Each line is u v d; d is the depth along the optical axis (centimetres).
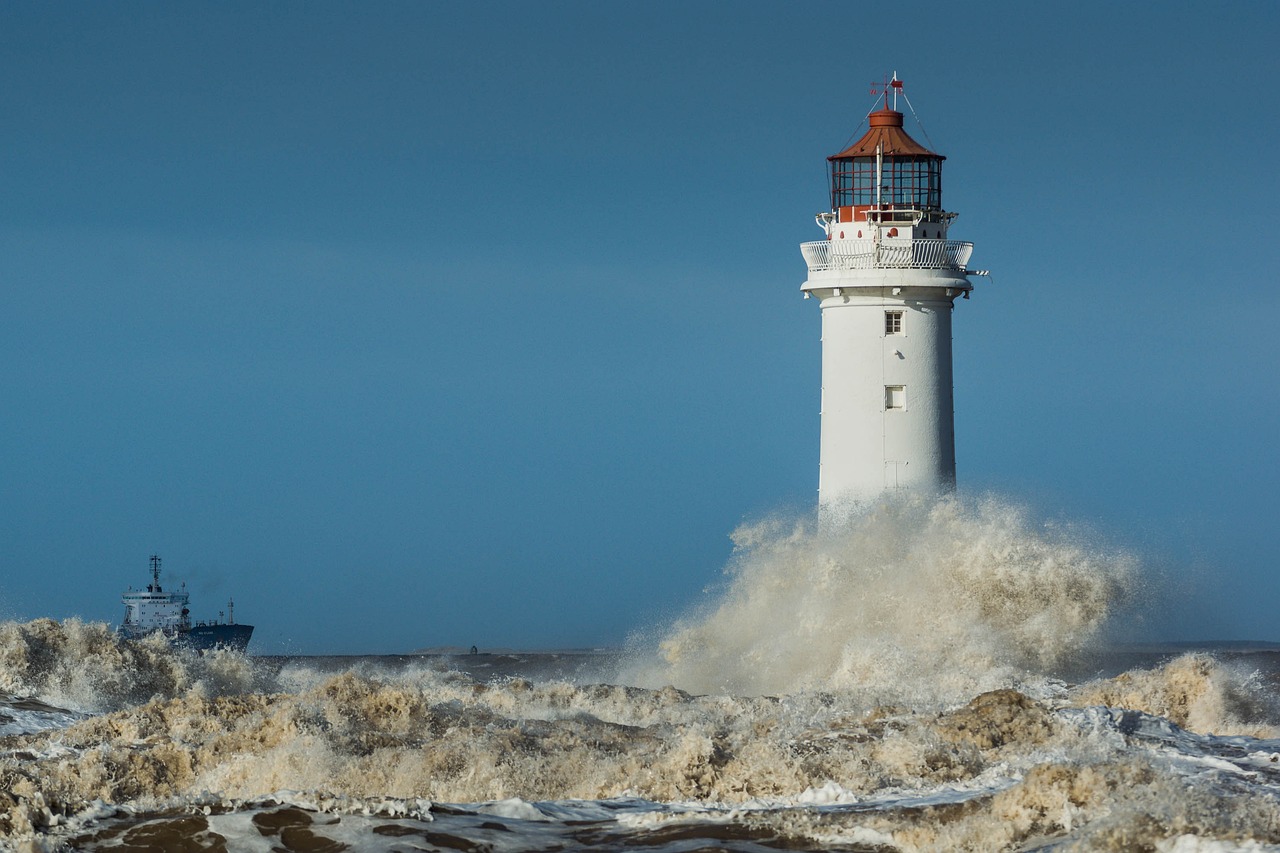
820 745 6506
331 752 6594
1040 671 11381
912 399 13575
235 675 10094
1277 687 9200
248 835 4912
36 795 5188
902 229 13675
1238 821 4625
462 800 5997
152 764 6500
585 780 6128
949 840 4731
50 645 9400
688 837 4916
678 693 9806
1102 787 4944
